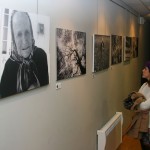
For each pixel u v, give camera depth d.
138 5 5.57
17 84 1.97
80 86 3.29
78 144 3.30
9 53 1.86
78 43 3.10
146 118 3.09
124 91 5.63
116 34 4.87
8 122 1.95
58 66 2.65
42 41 2.29
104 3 4.11
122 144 5.15
